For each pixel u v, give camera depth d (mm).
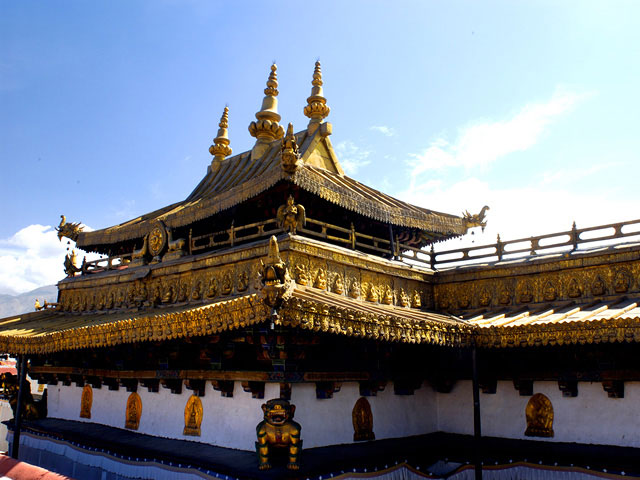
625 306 13633
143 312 16734
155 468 12875
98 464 14859
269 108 22031
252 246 14375
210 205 16406
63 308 21531
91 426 17172
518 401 15117
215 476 11242
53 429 17719
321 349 12445
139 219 21000
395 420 14961
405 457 13711
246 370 12141
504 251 17891
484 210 19844
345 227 18109
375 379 13984
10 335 16797
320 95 20641
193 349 13797
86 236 21188
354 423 13508
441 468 15172
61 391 20125
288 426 10680
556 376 14180
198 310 10578
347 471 11852
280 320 9141
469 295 17734
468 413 16062
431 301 18422
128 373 15734
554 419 14352
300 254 13836
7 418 28938
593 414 13703
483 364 15703
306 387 12266
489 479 14258
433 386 16812
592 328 11758
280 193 16172
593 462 12750
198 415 13625
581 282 15445
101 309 19469
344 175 19969
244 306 9617
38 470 11445
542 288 16172
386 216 17203
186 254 17250
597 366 13516
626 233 15305
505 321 14367
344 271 15125
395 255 17719
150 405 15320
